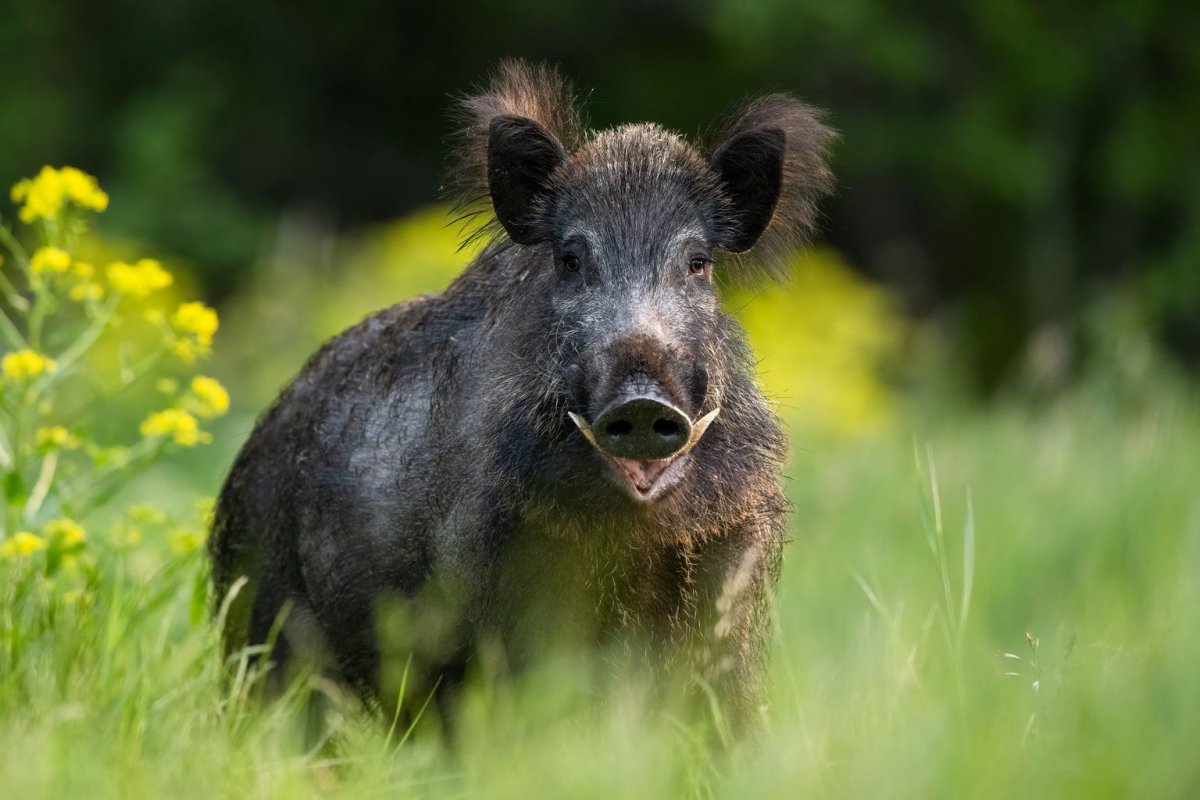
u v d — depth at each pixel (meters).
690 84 39.72
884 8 36.72
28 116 37.12
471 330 10.01
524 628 9.29
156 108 36.66
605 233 9.25
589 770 7.72
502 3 40.31
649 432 8.38
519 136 9.89
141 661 9.81
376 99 41.22
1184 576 10.37
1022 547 13.66
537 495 9.11
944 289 41.00
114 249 31.44
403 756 8.91
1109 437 16.61
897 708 8.43
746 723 9.48
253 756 8.11
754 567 9.56
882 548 14.16
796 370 26.61
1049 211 38.66
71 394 20.50
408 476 9.85
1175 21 38.09
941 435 21.02
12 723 8.16
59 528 10.12
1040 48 37.03
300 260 29.17
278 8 39.88
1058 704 8.05
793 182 10.40
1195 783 7.25
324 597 10.31
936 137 37.41
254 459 11.08
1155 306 35.97
